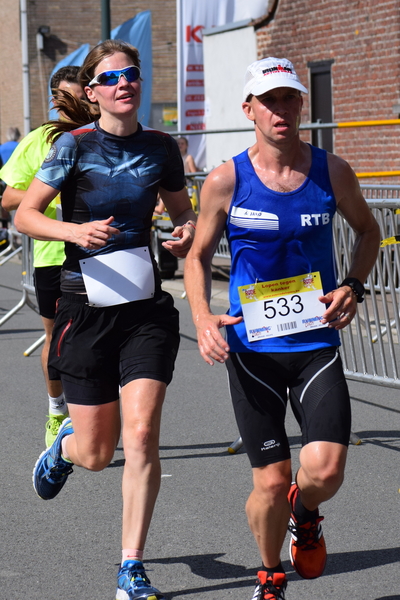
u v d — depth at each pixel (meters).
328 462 4.01
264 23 19.47
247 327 4.28
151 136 4.84
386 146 16.98
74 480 6.36
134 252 4.82
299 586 4.69
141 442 4.45
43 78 34.47
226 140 20.73
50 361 4.86
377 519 5.60
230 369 4.32
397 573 4.82
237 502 5.88
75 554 5.09
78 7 34.47
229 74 20.38
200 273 4.34
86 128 4.76
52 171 4.72
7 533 5.40
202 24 21.23
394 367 7.13
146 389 4.55
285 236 4.20
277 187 4.20
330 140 18.41
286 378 4.29
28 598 4.55
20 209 4.75
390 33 16.56
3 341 11.63
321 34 18.12
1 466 6.66
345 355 7.47
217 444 7.16
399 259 7.09
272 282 4.27
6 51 36.62
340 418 4.09
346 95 17.75
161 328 4.77
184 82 21.34
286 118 4.09
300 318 4.27
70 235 4.53
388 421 7.79
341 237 7.65
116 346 4.77
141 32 26.38
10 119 36.97
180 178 5.04
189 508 5.79
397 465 6.62
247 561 4.99
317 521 4.44
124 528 4.45
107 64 4.65
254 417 4.16
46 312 6.56
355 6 17.25
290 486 4.21
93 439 4.79
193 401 8.54
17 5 35.16
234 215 4.25
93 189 4.73
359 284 4.36
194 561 4.99
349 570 4.87
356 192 4.38
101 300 4.73
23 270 10.41
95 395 4.77
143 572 4.38
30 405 8.41
